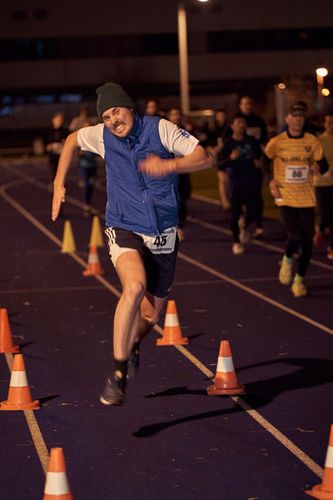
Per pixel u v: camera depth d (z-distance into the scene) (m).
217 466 7.99
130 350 8.87
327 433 8.84
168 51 97.06
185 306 15.56
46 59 97.25
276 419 9.34
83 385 10.82
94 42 97.00
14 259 21.72
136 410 9.76
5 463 8.21
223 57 97.12
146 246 9.17
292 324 13.91
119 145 9.03
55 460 6.63
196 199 36.66
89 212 30.89
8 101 97.75
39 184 47.75
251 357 11.98
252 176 21.08
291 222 15.66
